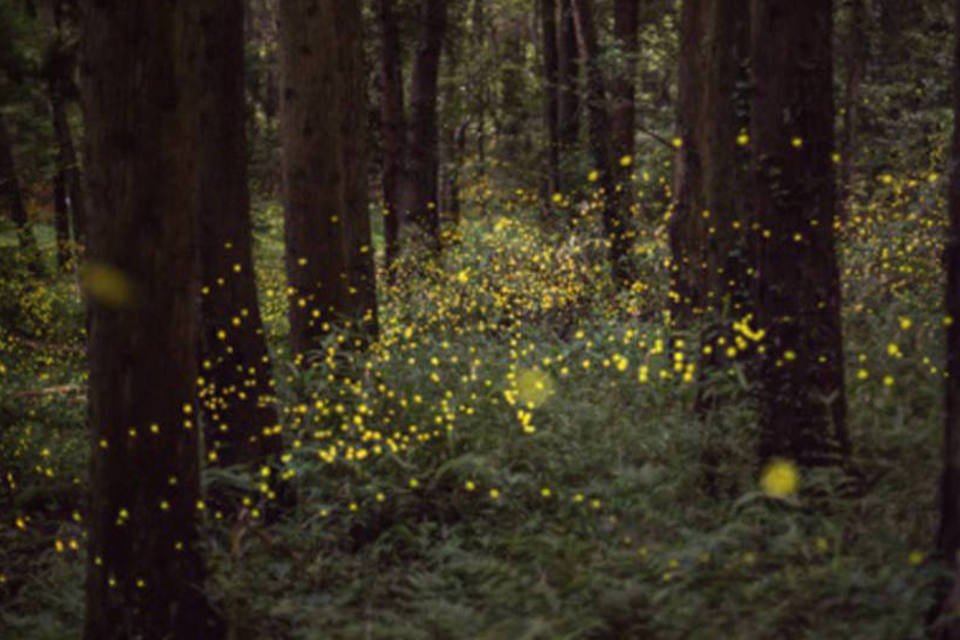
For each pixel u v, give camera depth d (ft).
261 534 22.47
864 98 57.82
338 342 29.32
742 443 20.90
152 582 17.94
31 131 74.79
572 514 22.00
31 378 46.29
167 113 16.81
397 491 24.25
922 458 19.85
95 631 18.17
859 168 52.42
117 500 17.74
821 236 19.75
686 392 25.02
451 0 69.77
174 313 17.48
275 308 54.95
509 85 98.84
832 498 18.33
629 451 23.77
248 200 26.91
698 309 27.30
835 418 19.92
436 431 25.63
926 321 26.86
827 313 19.84
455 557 21.26
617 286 41.50
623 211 46.80
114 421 17.54
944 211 33.88
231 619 19.24
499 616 17.88
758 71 19.89
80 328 61.16
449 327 38.22
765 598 16.22
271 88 112.57
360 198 34.24
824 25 19.43
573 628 16.48
